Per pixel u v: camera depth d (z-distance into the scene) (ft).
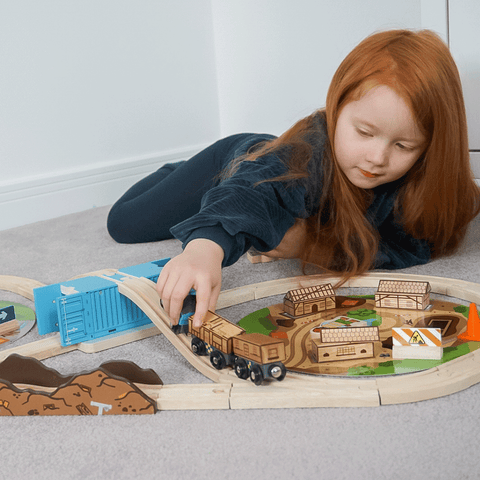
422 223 3.61
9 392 2.25
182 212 4.37
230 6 6.65
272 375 2.16
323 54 5.91
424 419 2.08
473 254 3.83
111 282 2.85
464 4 4.41
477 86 4.54
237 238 2.57
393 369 2.31
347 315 2.86
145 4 6.29
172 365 2.56
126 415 2.21
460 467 1.82
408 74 2.76
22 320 3.14
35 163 5.69
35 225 5.26
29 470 1.92
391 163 2.97
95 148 6.11
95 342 2.74
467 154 3.35
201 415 2.19
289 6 6.07
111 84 6.14
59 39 5.68
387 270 3.56
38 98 5.62
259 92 6.65
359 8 5.53
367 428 2.04
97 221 5.31
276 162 3.08
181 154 6.82
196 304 2.39
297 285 3.31
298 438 2.01
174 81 6.68
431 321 2.73
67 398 2.23
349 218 3.29
